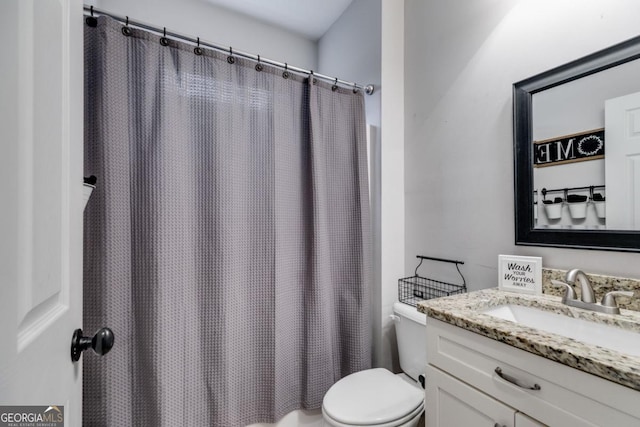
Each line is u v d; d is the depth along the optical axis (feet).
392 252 5.44
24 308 1.24
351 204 5.34
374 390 3.96
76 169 1.91
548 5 3.44
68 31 1.78
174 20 5.91
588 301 2.82
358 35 5.97
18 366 1.18
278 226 4.54
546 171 3.43
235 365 4.21
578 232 3.13
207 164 4.09
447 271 4.71
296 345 4.80
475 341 2.54
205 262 4.07
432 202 4.99
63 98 1.70
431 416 2.96
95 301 3.27
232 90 4.22
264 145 4.51
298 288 4.88
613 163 2.90
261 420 4.44
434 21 4.96
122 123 3.45
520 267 3.54
